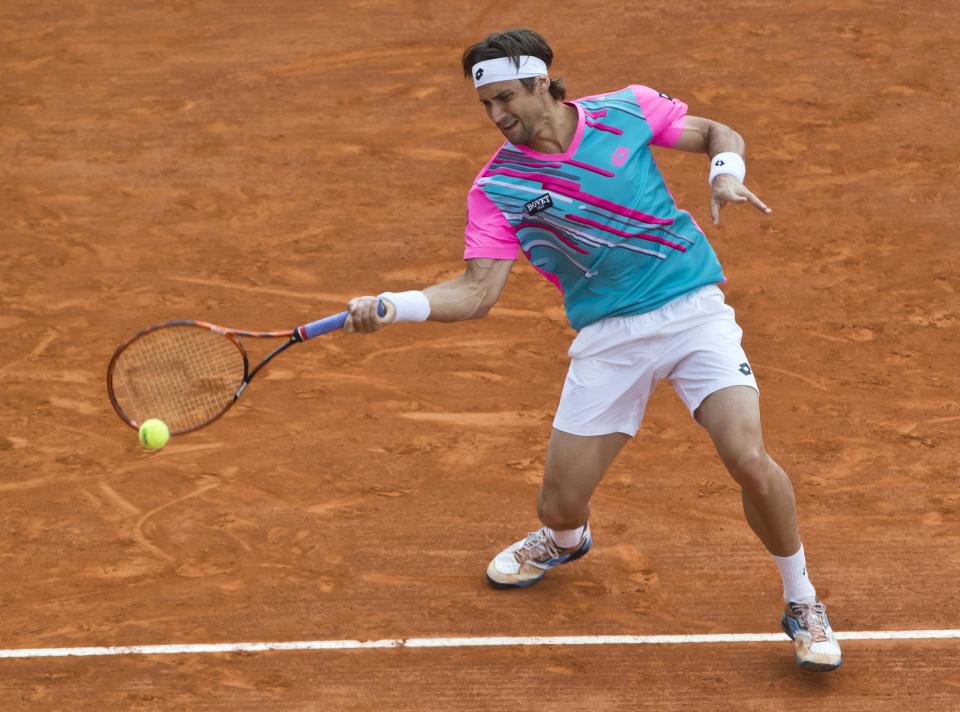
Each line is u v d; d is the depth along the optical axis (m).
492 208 18.38
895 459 25.25
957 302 31.30
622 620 20.75
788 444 25.84
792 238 34.25
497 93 17.47
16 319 31.16
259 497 24.27
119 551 22.70
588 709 18.78
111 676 19.59
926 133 38.84
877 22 44.59
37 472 25.17
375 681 19.42
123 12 46.56
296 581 21.83
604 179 17.91
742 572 21.88
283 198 36.69
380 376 28.59
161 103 41.47
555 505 19.88
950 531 22.94
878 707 18.69
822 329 30.34
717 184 18.14
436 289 18.64
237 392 19.30
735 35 44.12
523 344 29.94
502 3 46.44
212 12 46.41
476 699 19.02
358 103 41.31
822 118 39.75
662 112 18.58
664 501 23.95
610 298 18.59
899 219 35.00
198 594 21.50
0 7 46.91
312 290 32.38
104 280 32.94
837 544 22.62
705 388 18.25
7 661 19.94
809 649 18.94
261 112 40.94
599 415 19.08
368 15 45.84
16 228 35.41
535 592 21.50
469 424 26.73
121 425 26.80
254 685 19.34
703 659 19.80
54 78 42.91
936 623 20.47
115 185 37.41
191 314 31.31
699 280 18.53
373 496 24.28
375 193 36.84
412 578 21.89
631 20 45.12
